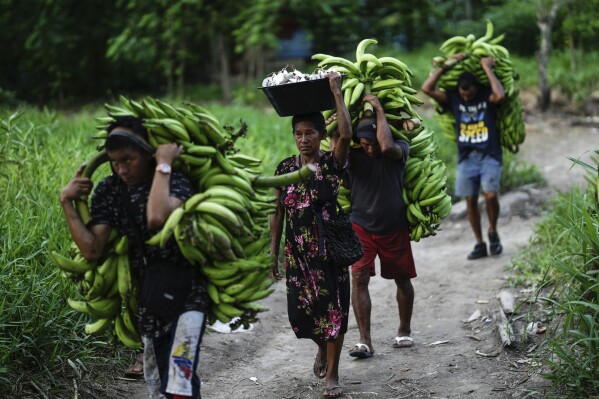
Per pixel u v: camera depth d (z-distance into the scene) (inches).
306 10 785.6
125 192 151.4
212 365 221.3
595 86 685.3
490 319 244.5
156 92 820.0
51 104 765.3
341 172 187.9
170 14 725.3
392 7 824.9
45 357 191.0
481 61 310.3
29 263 211.6
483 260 326.3
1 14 740.7
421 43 845.8
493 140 320.5
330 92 180.7
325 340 187.0
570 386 178.5
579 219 207.8
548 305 234.4
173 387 147.9
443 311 266.4
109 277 155.3
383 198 215.5
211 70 855.7
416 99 219.8
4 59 778.2
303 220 185.5
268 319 265.6
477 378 201.0
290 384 209.2
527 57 802.8
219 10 764.6
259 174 166.6
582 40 810.2
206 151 153.8
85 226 151.3
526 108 655.1
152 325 154.3
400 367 214.4
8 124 289.9
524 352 211.0
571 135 591.2
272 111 671.1
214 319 158.9
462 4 896.3
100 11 776.9
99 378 197.9
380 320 263.7
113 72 811.4
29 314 192.1
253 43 718.5
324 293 185.5
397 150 208.8
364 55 217.5
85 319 206.2
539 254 290.0
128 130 146.9
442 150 482.6
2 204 240.5
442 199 220.2
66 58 756.0
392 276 223.8
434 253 351.9
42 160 294.4
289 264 189.9
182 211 146.0
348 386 203.2
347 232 188.5
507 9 821.2
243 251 155.9
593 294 185.3
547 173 473.7
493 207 324.5
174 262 151.4
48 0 721.6
